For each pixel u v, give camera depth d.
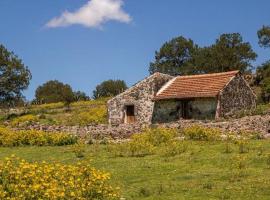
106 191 16.75
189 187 19.83
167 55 117.50
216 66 103.25
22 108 89.56
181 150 28.27
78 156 29.44
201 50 110.19
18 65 86.44
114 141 35.91
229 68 102.50
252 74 93.88
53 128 46.38
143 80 57.78
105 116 67.94
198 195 18.61
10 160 16.86
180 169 23.62
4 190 15.04
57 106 90.19
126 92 58.56
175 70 114.81
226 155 26.03
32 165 16.52
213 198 18.09
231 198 17.97
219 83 53.12
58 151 32.34
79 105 88.12
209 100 52.28
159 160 26.42
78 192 15.59
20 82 86.50
